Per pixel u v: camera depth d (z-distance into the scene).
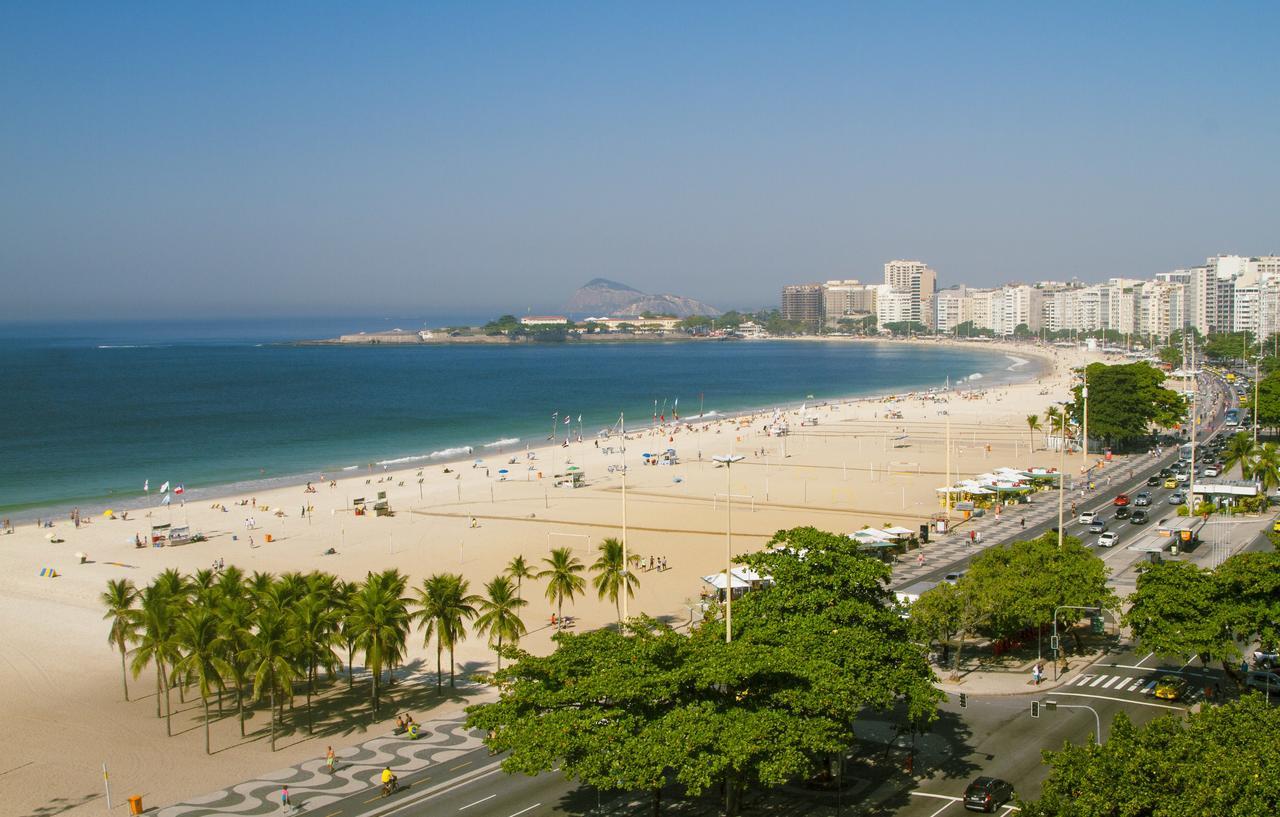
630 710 63.94
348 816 68.62
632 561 141.62
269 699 95.38
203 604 91.44
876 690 68.19
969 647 103.00
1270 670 87.25
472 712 68.25
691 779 59.31
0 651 108.44
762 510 182.75
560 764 76.25
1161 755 53.06
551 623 116.31
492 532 167.75
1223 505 168.12
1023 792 68.69
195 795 73.38
